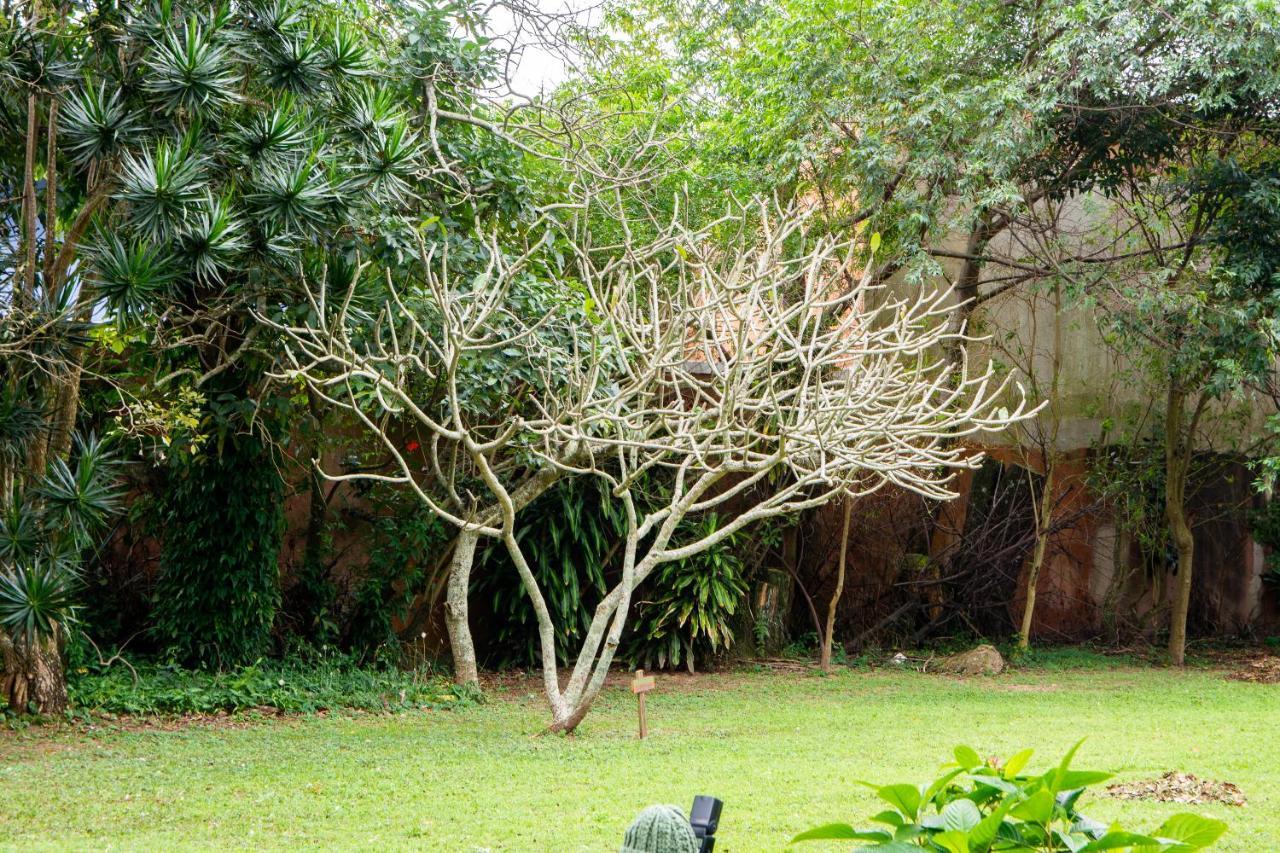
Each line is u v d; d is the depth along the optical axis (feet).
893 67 40.34
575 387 28.27
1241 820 18.72
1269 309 39.68
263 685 32.45
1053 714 32.58
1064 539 52.44
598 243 39.06
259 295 27.94
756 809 19.39
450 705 33.63
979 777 10.17
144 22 25.64
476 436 33.96
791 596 48.39
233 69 27.37
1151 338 41.19
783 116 42.16
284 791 20.79
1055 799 9.51
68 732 27.25
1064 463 51.55
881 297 48.24
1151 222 48.11
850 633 49.75
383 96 27.22
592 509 42.88
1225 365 38.50
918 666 45.73
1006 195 37.65
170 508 34.76
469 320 25.07
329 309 27.89
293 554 39.19
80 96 25.89
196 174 24.43
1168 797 20.47
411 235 29.37
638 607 43.62
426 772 22.71
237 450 33.94
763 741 27.32
